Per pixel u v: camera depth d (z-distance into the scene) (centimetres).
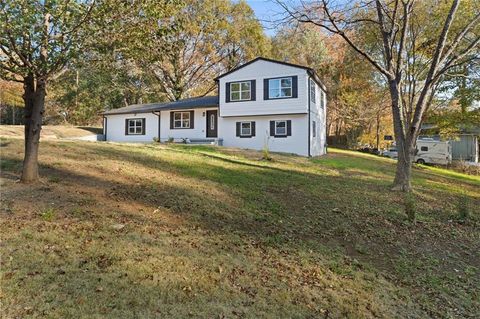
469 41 1475
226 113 2047
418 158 2711
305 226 639
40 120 659
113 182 734
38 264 366
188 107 2225
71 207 547
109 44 566
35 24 486
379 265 521
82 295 324
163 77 3297
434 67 987
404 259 554
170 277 382
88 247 420
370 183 1147
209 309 337
